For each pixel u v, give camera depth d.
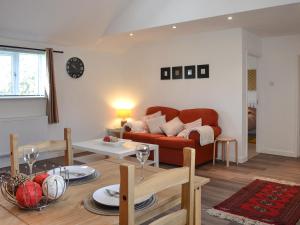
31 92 5.27
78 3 4.59
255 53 5.46
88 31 5.35
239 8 3.89
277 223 2.75
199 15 4.27
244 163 5.00
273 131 5.71
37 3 4.29
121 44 6.32
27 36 4.90
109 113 6.47
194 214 1.50
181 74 5.70
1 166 4.76
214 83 5.27
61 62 5.53
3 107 4.81
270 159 5.29
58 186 1.30
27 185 1.26
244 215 2.93
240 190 3.64
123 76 6.71
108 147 4.10
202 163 4.88
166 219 1.19
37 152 1.69
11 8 4.20
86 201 1.34
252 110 7.25
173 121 5.34
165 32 5.23
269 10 3.81
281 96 5.58
